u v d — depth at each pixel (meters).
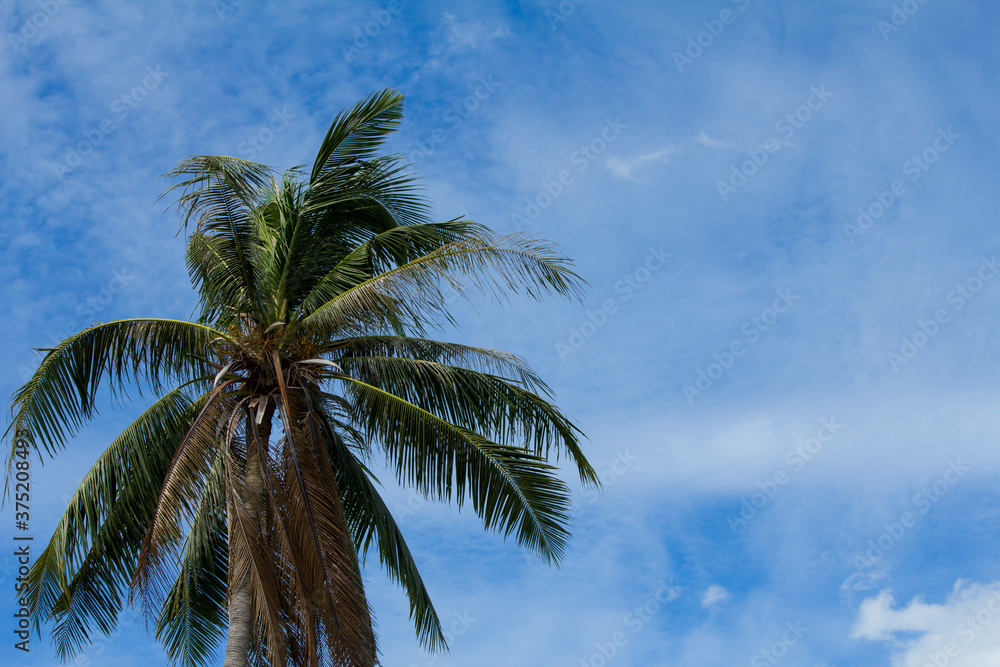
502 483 13.14
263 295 14.09
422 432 13.20
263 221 14.97
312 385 13.34
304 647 11.33
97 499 12.23
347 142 15.54
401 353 14.20
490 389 13.70
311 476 11.97
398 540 14.07
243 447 12.41
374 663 11.45
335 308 13.38
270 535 11.93
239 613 11.41
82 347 12.85
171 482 11.59
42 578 12.33
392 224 15.86
